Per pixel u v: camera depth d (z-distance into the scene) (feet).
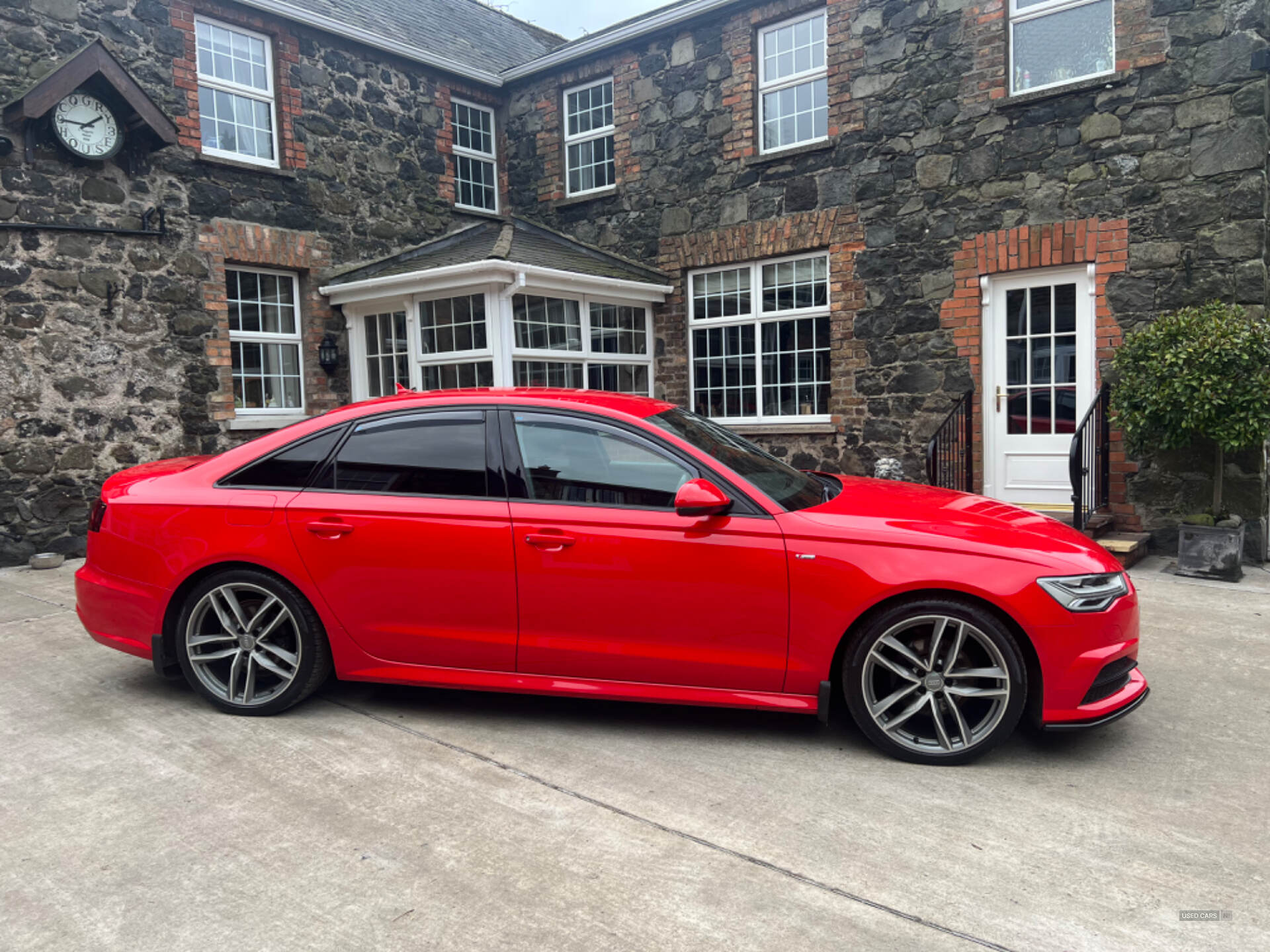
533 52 47.55
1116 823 9.55
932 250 28.12
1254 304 22.89
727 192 32.81
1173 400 20.65
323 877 8.56
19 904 8.16
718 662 11.43
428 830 9.49
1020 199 26.35
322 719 12.84
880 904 8.05
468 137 38.86
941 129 27.71
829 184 30.19
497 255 28.19
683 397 34.78
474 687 12.32
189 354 28.43
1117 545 22.66
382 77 34.60
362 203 33.78
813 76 30.86
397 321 31.83
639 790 10.45
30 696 13.83
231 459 13.09
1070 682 10.60
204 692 12.99
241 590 12.74
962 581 10.60
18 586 22.04
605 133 36.70
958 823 9.58
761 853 8.97
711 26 32.81
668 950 7.39
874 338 29.50
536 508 11.91
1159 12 23.66
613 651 11.71
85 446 26.08
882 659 11.07
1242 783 10.55
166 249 27.84
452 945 7.48
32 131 24.50
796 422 31.96
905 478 29.25
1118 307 24.82
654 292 34.12
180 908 8.08
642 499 11.73
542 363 30.55
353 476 12.62
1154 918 7.77
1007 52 26.68
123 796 10.35
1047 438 26.73
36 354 25.02
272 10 30.19
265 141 31.14
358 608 12.39
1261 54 22.39
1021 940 7.48
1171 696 13.56
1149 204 24.22
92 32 26.13
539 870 8.68
